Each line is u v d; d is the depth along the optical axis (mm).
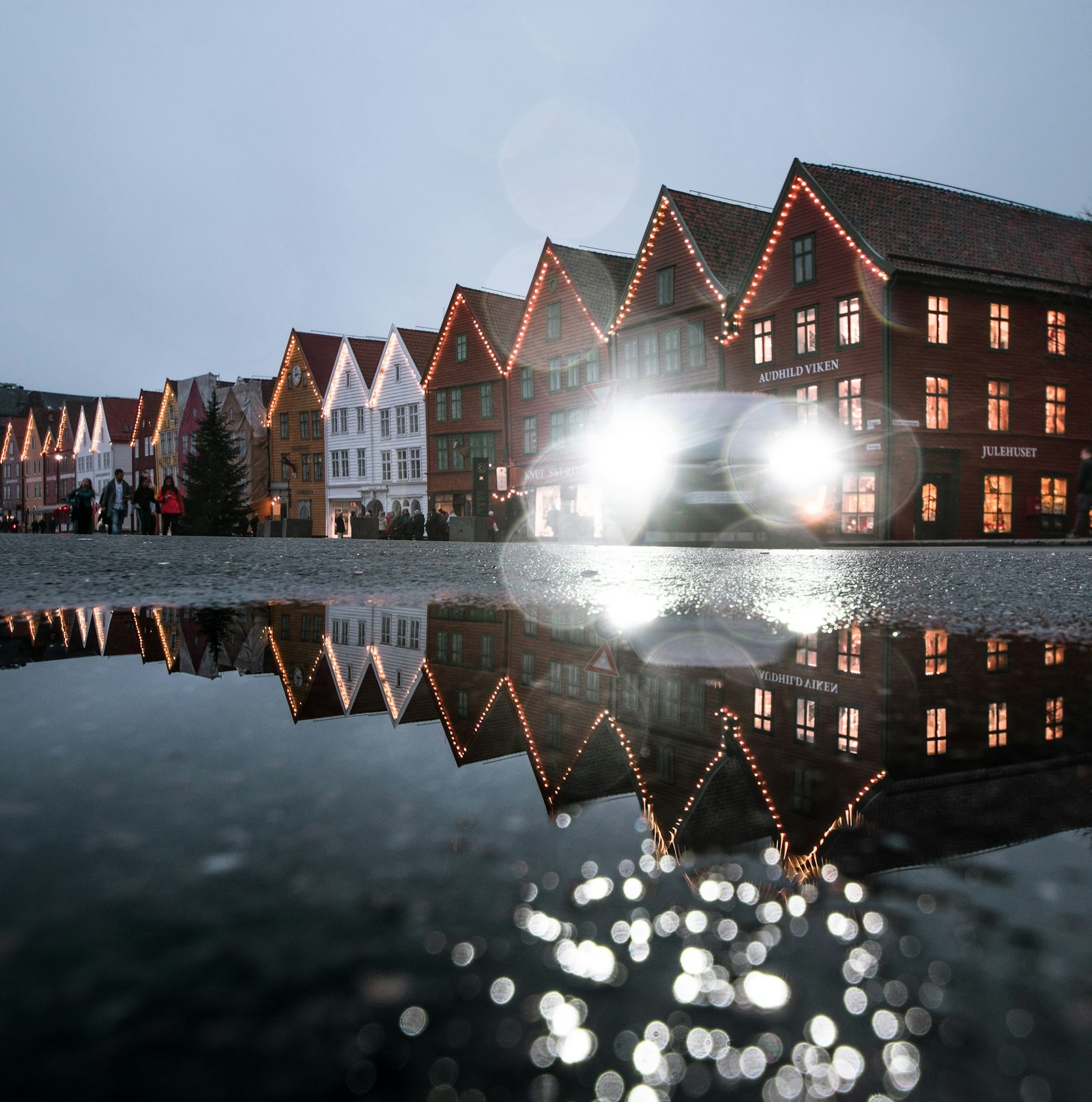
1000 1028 492
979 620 3711
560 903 689
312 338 57375
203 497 54875
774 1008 517
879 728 1543
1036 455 27969
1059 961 586
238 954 582
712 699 1859
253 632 3182
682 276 32375
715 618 3803
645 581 6422
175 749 1282
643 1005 523
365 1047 470
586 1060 461
